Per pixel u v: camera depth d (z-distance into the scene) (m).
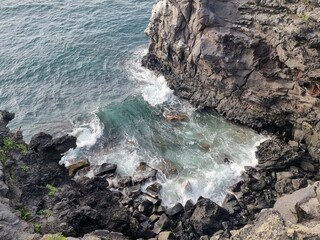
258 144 39.81
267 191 34.56
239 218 32.28
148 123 42.97
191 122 42.91
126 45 55.44
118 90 47.62
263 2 37.72
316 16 34.16
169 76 47.97
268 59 38.31
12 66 50.22
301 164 36.47
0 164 26.08
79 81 48.91
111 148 40.03
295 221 20.30
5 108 44.38
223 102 42.97
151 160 38.62
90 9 62.75
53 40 55.19
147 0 65.56
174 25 43.75
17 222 21.55
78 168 37.00
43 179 29.28
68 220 25.81
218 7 39.91
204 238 29.27
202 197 34.25
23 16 60.59
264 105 39.62
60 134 41.09
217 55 39.78
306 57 34.31
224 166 37.78
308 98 36.41
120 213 30.20
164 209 33.44
